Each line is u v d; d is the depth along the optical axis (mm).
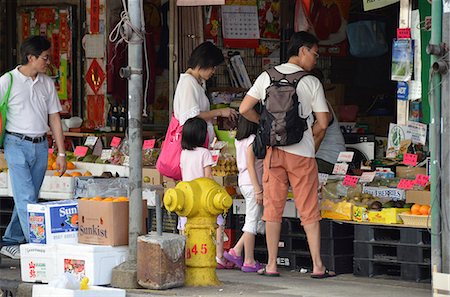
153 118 26453
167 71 26266
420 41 19016
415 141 20141
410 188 18703
